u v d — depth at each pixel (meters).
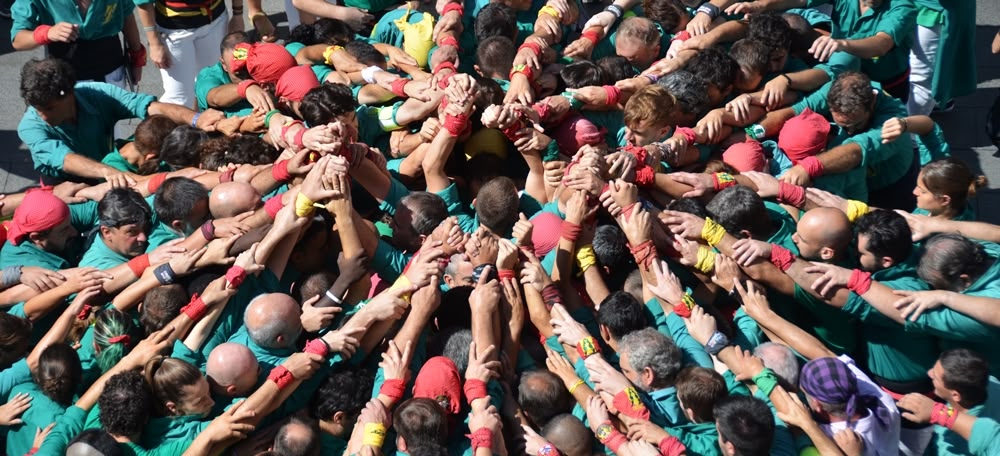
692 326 5.56
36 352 5.70
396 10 7.93
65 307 6.17
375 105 7.18
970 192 6.48
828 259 5.86
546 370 5.41
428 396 5.21
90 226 6.81
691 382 5.08
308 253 6.06
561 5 7.40
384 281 6.08
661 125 6.40
